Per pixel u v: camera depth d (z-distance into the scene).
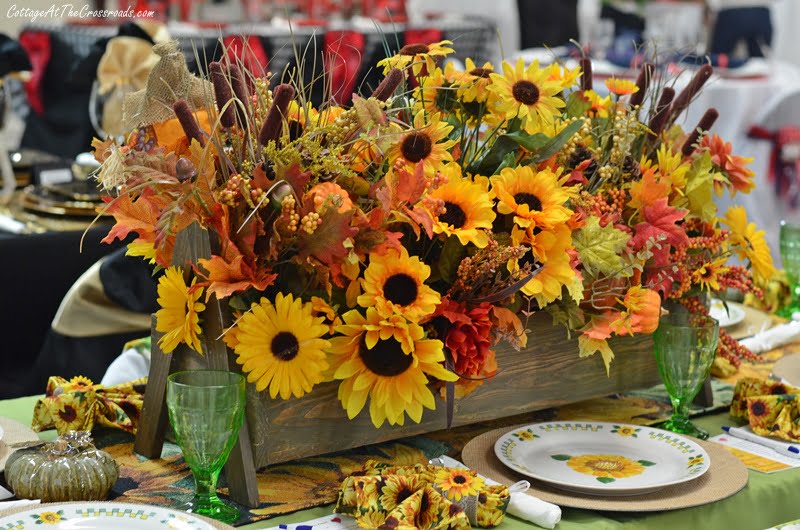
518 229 1.08
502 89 1.11
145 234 1.03
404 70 1.11
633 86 1.23
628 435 1.15
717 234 1.27
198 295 0.98
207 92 0.98
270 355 0.97
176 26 3.79
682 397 1.20
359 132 1.00
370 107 0.97
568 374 1.23
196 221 0.97
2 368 2.17
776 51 5.58
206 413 0.91
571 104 1.22
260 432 1.00
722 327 1.56
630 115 1.18
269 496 1.01
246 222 0.92
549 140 1.12
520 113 1.11
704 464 1.05
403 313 0.98
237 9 4.63
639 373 1.30
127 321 1.95
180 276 0.98
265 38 3.43
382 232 0.97
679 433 1.21
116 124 2.31
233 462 1.00
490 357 1.06
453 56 4.20
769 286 1.75
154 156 0.92
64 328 1.93
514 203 1.07
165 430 1.11
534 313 1.18
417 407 1.01
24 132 3.69
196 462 0.94
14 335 2.18
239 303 0.97
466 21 4.55
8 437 1.10
